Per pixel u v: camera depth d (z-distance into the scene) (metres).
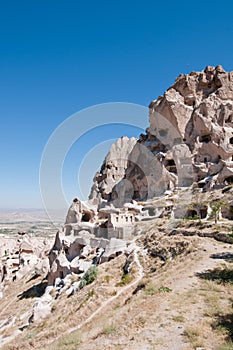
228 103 76.56
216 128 72.56
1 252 90.44
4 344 24.61
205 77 86.75
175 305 14.81
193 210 51.50
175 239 34.62
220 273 19.70
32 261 70.50
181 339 11.29
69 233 50.50
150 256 33.62
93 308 22.62
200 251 27.20
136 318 13.98
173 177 69.81
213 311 13.56
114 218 46.50
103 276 32.19
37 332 23.94
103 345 12.07
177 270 23.17
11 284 61.66
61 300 32.41
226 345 10.30
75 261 43.72
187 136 79.88
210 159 72.12
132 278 27.95
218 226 37.47
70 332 18.50
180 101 83.25
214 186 60.34
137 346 11.14
